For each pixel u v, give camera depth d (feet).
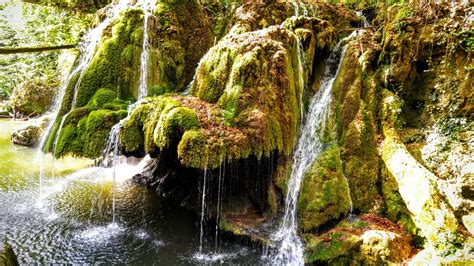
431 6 22.52
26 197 26.35
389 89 23.25
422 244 17.47
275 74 20.72
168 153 22.13
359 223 19.11
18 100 55.98
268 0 30.50
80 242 20.15
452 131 20.94
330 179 20.79
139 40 24.73
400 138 21.75
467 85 20.98
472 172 19.02
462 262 15.06
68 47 26.55
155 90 24.75
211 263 18.31
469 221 17.07
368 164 21.50
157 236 21.17
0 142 42.83
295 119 22.04
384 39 24.02
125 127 20.39
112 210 24.70
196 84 22.62
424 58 22.66
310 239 18.81
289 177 21.74
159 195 27.84
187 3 28.73
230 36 23.61
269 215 21.62
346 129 22.85
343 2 37.32
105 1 36.40
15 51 20.65
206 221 22.77
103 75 23.43
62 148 20.74
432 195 17.65
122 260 18.45
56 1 35.47
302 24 26.48
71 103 24.07
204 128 18.54
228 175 21.09
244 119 19.20
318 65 27.25
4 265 13.98
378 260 16.39
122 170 33.96
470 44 20.79
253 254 19.27
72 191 28.14
